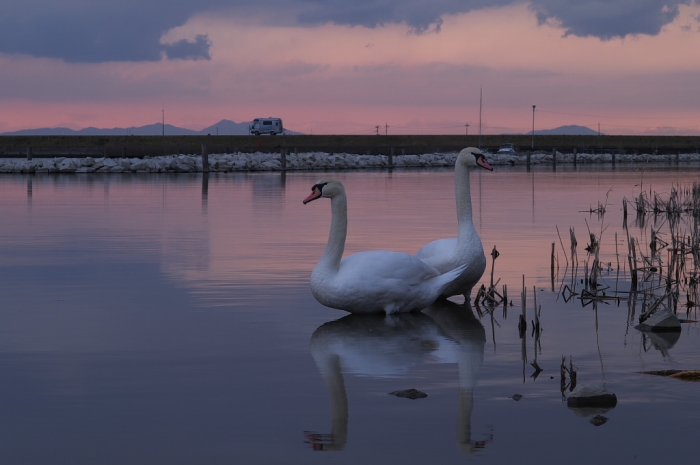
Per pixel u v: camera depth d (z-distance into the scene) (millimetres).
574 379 6539
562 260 13625
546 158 76812
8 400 6016
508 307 9938
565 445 5121
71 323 8766
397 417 5633
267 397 6094
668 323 8445
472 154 10344
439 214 21984
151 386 6375
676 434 5293
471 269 10234
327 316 9273
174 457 4953
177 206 24953
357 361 7199
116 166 50531
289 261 13414
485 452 5016
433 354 7473
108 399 6039
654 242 14516
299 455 4977
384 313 9547
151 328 8539
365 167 60625
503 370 6859
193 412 5738
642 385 6359
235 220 20484
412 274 9383
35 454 5000
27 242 15961
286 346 7789
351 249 14836
